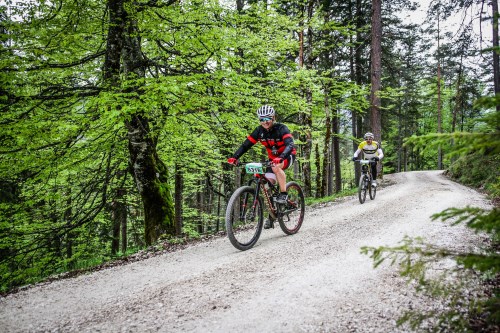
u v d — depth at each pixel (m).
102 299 3.26
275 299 2.82
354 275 3.22
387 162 37.25
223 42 6.82
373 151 9.30
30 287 3.95
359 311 2.48
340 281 3.10
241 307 2.72
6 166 7.00
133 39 7.35
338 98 14.40
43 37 6.08
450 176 17.27
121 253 7.00
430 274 3.04
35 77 6.85
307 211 8.34
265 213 7.08
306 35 13.37
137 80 5.86
